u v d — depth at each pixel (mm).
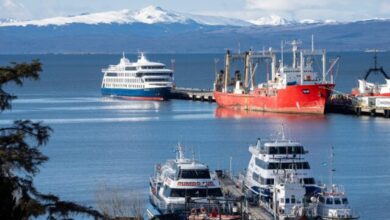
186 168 135375
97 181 167375
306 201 133750
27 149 72688
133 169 184625
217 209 126312
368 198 152625
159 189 142125
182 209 129000
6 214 61625
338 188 144125
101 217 76750
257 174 145250
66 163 194125
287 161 142375
